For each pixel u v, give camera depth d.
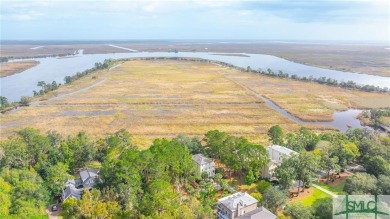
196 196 76.31
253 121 154.50
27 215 58.47
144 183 75.62
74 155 93.56
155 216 56.94
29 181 71.31
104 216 60.06
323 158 89.06
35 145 88.19
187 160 82.81
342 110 179.50
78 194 76.06
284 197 71.06
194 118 158.75
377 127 150.12
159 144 87.75
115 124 147.50
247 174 84.25
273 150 97.88
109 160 80.38
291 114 169.75
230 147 92.00
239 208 66.44
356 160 97.50
